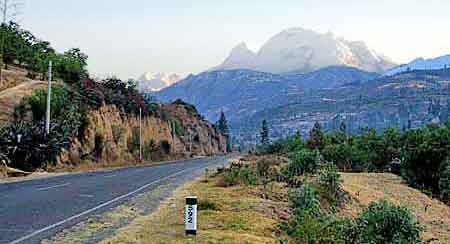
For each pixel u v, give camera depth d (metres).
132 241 11.04
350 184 34.28
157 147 73.50
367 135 59.59
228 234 11.97
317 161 29.81
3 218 13.40
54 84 51.72
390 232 13.54
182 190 22.02
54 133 38.09
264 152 76.31
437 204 37.16
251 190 20.91
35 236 11.30
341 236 13.26
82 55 70.75
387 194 34.91
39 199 17.61
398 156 53.16
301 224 13.56
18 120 38.78
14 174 30.44
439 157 43.72
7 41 62.97
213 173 32.66
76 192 20.27
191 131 112.19
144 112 71.62
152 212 15.41
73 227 12.52
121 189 21.98
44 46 69.69
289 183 24.61
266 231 13.13
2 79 51.94
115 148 54.00
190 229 11.75
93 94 54.72
